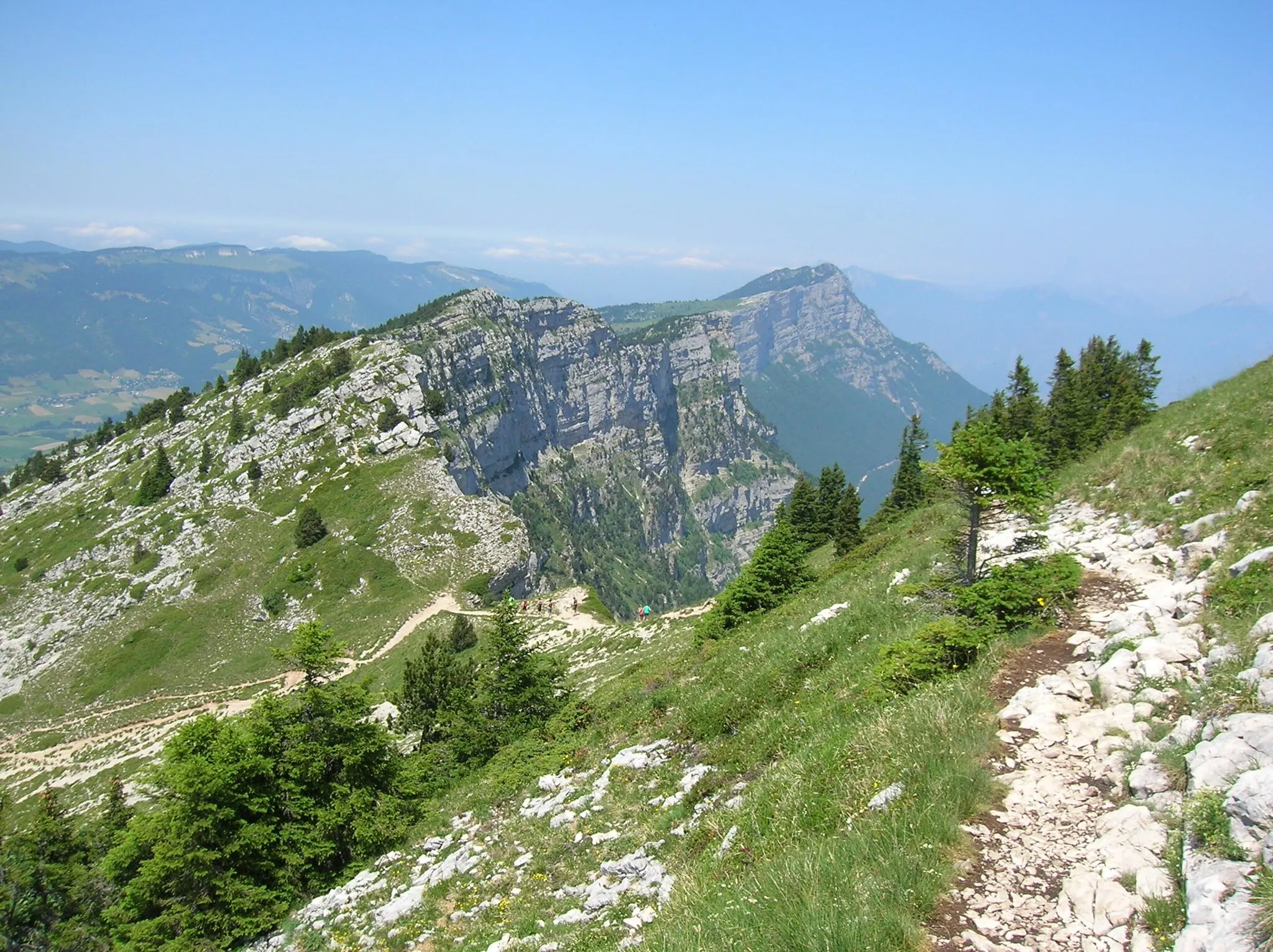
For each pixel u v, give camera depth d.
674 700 23.17
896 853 9.35
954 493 18.14
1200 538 16.84
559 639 67.56
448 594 106.06
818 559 66.50
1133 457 24.94
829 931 8.41
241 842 24.09
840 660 19.03
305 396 161.12
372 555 115.25
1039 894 8.49
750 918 9.47
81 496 162.88
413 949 15.86
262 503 135.62
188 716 82.06
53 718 94.81
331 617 103.94
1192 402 31.03
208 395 196.88
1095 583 16.97
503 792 23.39
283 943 20.12
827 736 14.42
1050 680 12.67
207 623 108.38
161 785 25.53
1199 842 8.02
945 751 11.35
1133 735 10.55
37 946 33.59
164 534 131.12
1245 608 12.30
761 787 13.90
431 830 24.16
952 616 16.48
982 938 8.02
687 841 14.04
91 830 40.34
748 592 32.31
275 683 88.88
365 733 28.19
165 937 23.48
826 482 83.94
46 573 132.62
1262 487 17.25
